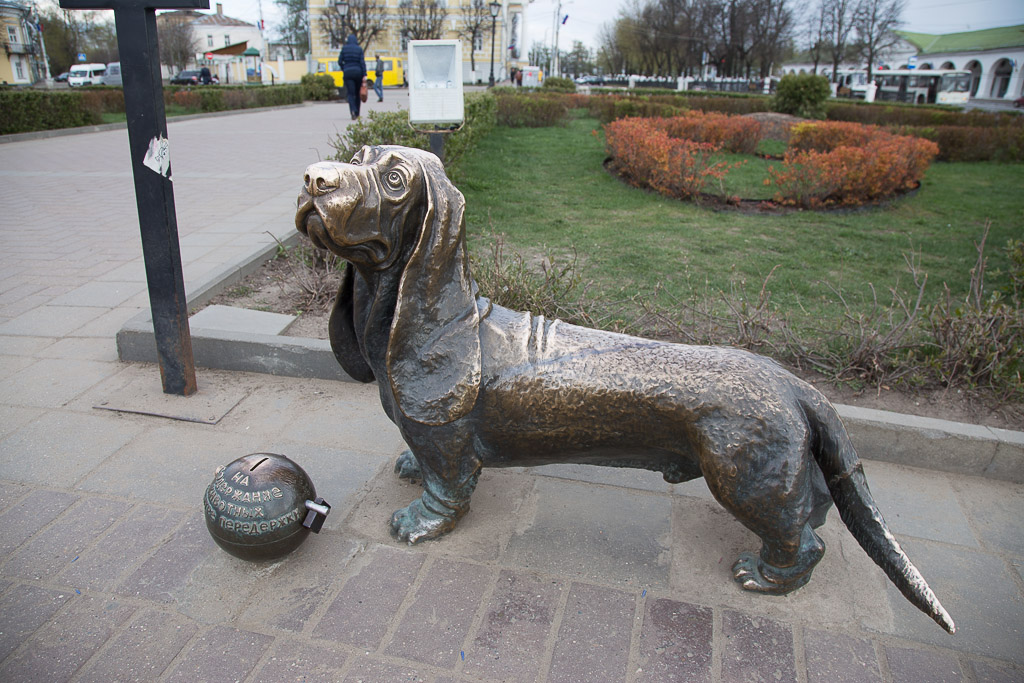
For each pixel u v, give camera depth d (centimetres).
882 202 971
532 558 250
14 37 3312
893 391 376
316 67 5016
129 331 387
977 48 5584
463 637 215
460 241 204
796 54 7406
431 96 596
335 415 346
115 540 251
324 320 439
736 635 220
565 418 215
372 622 219
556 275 464
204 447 313
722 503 210
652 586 239
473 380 210
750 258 660
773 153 1463
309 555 247
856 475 210
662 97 2209
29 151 1314
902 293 560
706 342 425
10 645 206
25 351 402
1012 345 392
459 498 247
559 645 213
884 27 5372
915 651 218
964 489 308
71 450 306
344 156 650
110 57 5272
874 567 255
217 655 205
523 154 1228
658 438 212
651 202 909
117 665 201
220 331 393
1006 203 1000
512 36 5909
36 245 618
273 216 734
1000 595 244
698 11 5522
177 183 927
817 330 457
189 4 298
